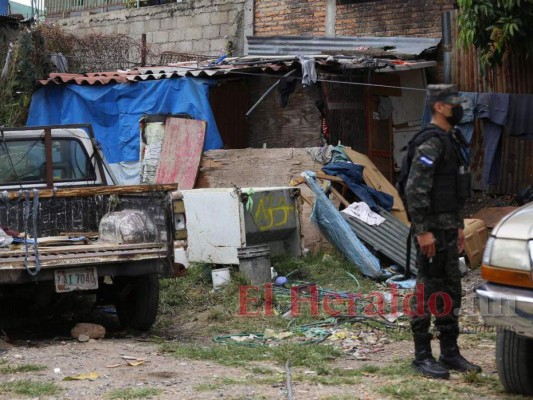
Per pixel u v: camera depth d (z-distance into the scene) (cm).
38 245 725
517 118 1206
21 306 831
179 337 755
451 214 541
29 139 847
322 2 1534
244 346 688
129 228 739
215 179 1269
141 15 1764
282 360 627
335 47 1481
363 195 1104
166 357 642
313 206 1078
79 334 737
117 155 1376
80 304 912
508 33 1158
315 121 1255
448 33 1351
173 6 1717
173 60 1691
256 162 1240
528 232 483
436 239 540
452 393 515
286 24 1581
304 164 1201
